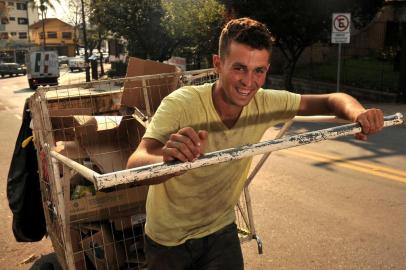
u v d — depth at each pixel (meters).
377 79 17.16
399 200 5.52
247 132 2.21
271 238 4.62
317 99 2.27
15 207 3.96
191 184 2.14
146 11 24.67
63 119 3.64
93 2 25.73
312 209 5.34
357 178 6.45
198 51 20.92
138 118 3.62
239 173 2.27
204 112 2.07
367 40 23.86
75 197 3.29
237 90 1.93
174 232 2.29
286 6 15.06
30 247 4.70
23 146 3.87
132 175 1.43
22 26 83.38
